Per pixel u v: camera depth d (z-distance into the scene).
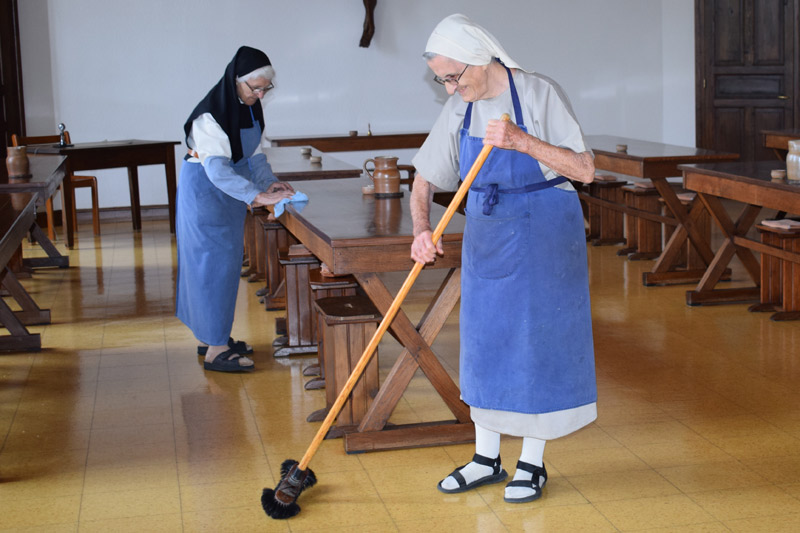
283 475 2.76
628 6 9.95
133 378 4.06
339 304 3.46
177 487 2.90
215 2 9.00
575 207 2.62
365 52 9.43
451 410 3.26
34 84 8.64
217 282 4.05
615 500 2.75
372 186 4.14
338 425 3.33
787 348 4.31
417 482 2.91
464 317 2.71
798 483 2.84
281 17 9.18
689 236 5.70
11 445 3.28
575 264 2.62
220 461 3.11
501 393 2.65
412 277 2.65
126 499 2.82
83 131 8.88
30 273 6.31
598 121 10.11
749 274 5.31
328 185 4.50
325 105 9.44
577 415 2.69
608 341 4.52
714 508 2.68
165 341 4.67
